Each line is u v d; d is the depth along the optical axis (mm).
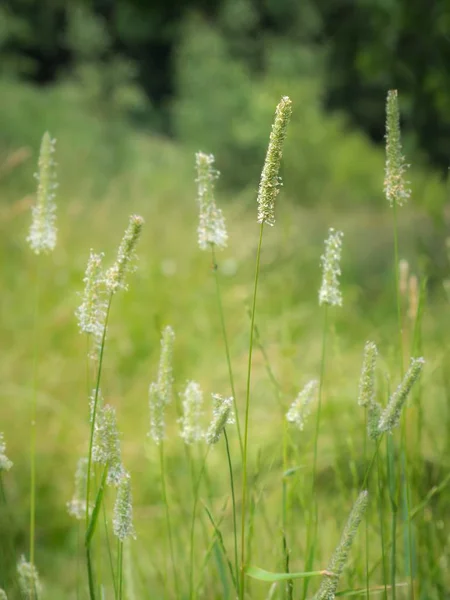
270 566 2219
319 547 2215
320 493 2934
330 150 16391
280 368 4227
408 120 6730
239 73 18812
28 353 4531
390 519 2234
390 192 1726
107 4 25578
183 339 4926
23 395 4125
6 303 5004
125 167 11883
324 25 7914
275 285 5793
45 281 5473
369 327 5109
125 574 1974
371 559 2293
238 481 3369
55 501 3488
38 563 3076
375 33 6664
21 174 8406
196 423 1688
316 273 6371
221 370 4680
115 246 6266
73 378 4395
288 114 1326
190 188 11242
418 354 2121
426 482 2236
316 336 5066
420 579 1987
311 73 19375
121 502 1408
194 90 18734
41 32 24109
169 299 5453
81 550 3141
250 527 1768
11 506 3297
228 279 6035
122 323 5004
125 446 3838
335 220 12070
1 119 10703
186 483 3395
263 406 4207
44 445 3846
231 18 23406
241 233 6734
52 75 24672
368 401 1501
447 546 2115
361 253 8125
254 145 17422
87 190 8375
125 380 4543
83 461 1795
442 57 6344
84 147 10719
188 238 6848
